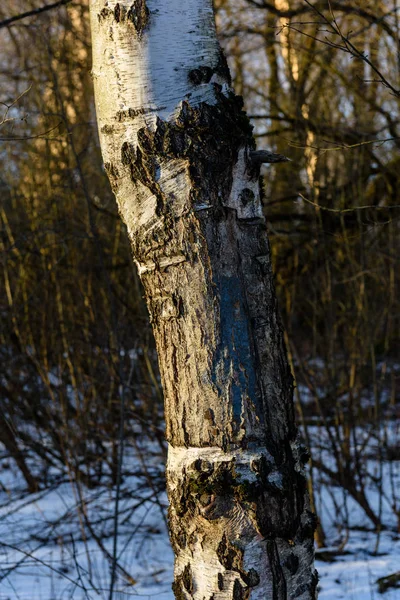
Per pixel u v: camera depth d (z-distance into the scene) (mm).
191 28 2131
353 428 6191
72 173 6789
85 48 7840
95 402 6590
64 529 5965
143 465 5797
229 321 2072
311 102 8078
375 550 5488
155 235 2111
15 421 6770
